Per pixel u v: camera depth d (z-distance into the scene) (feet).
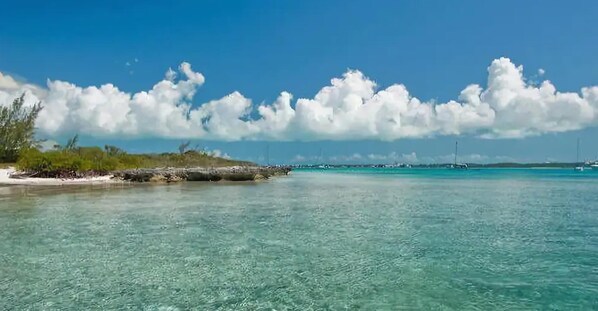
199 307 36.68
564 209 103.19
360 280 43.86
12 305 36.83
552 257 52.80
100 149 315.99
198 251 55.83
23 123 322.75
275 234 67.82
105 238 63.77
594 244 60.54
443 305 36.99
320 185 217.15
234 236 66.03
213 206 106.52
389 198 134.72
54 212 91.66
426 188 193.16
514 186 210.38
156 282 43.09
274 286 42.09
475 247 58.54
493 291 40.34
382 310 35.99
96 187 174.70
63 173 232.94
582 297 38.55
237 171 272.92
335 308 36.50
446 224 78.43
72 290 40.63
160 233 68.13
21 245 58.75
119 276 44.91
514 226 75.87
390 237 65.41
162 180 220.84
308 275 45.52
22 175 228.63
